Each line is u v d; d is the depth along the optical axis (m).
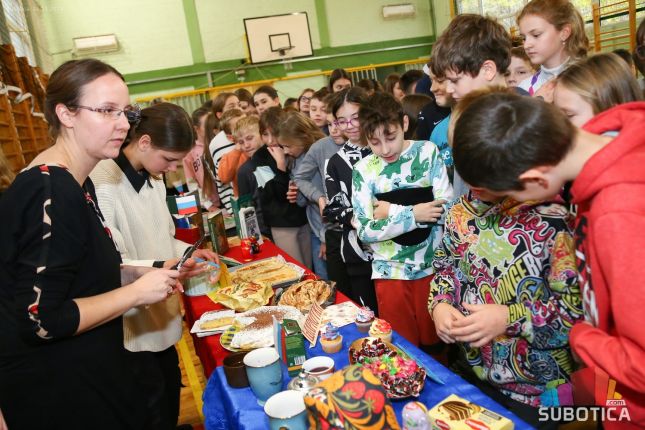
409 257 1.91
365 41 11.09
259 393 1.12
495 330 1.08
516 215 1.16
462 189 1.82
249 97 5.38
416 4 11.30
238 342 1.40
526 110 0.78
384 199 1.92
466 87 1.54
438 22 11.16
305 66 10.80
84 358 1.18
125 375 1.28
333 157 2.30
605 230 0.74
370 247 2.03
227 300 1.75
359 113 1.88
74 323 1.10
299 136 2.87
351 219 2.17
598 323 0.87
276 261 2.20
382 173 1.93
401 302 1.95
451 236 1.29
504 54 1.52
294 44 10.58
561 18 1.91
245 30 10.29
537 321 1.06
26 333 1.07
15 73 4.91
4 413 1.17
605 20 7.10
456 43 1.52
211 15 10.20
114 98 1.19
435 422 0.96
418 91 3.62
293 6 10.65
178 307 1.86
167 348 1.87
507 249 1.17
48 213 1.07
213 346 1.48
